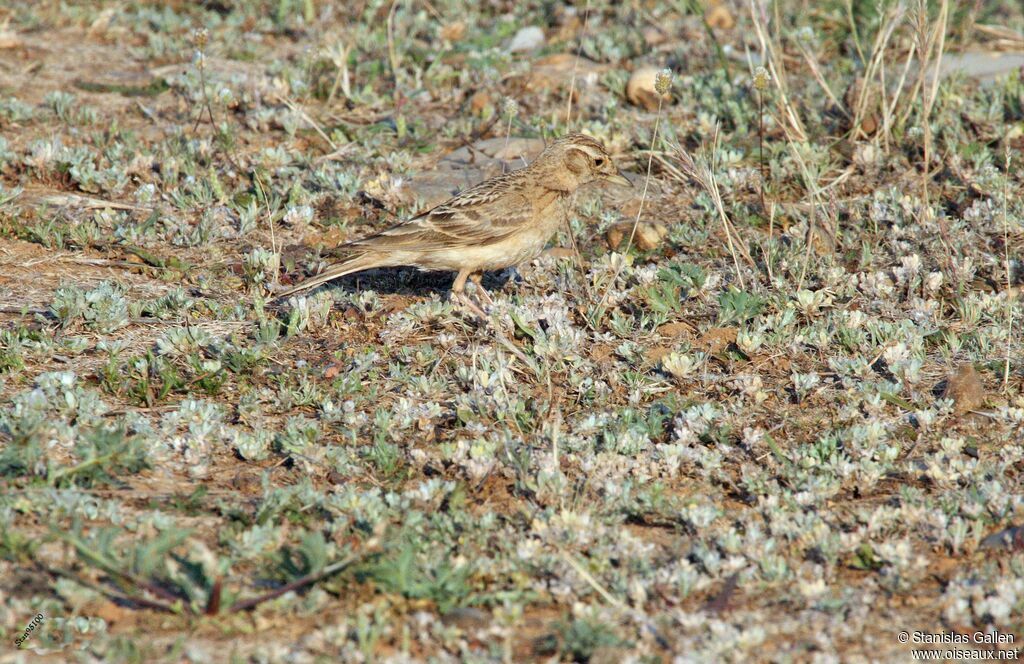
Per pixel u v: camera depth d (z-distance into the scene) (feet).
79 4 74.59
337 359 38.70
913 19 51.85
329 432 34.71
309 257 45.96
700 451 33.37
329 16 73.61
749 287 43.98
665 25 71.77
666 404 36.32
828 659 24.57
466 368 37.40
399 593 26.48
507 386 37.27
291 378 37.32
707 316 41.88
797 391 36.76
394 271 46.01
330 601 26.45
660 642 25.52
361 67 64.95
